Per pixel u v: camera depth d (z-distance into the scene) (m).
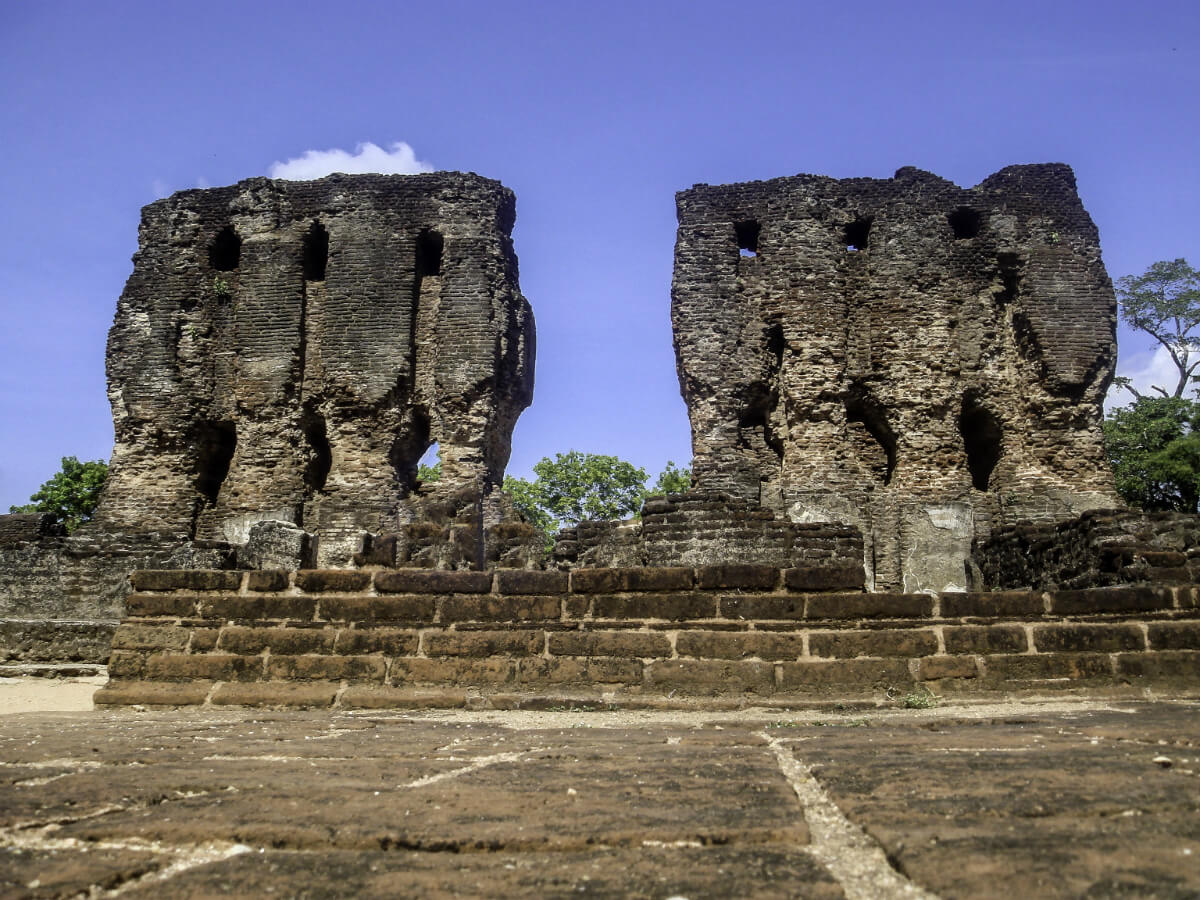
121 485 28.67
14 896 2.82
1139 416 45.09
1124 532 16.27
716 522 18.91
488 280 28.91
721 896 2.76
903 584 25.83
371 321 28.67
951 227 28.45
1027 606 9.48
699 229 28.09
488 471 27.78
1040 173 28.62
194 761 5.40
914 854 3.01
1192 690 9.00
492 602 9.70
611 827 3.50
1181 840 3.08
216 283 30.17
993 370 27.62
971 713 8.10
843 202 28.59
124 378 29.48
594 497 55.34
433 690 9.34
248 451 28.61
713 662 9.21
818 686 9.05
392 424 28.17
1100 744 5.29
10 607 24.55
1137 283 52.84
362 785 4.46
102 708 9.50
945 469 26.66
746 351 27.12
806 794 4.15
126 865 3.17
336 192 29.92
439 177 29.66
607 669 9.27
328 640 9.70
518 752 5.73
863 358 27.66
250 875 3.04
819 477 26.28
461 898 2.81
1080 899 2.57
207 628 9.91
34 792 4.32
